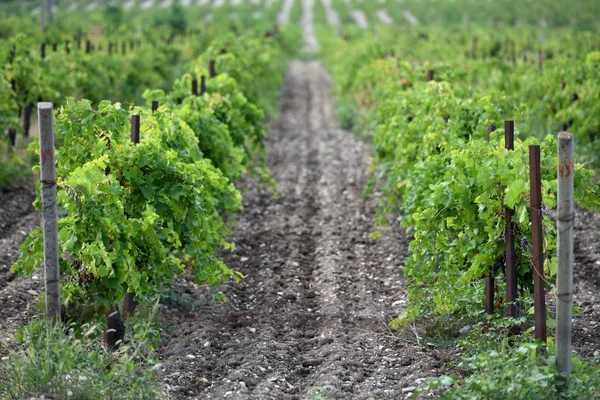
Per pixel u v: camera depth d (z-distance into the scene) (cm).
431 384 769
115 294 909
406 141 1409
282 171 2070
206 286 1227
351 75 2998
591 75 1950
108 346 909
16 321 1057
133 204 970
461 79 2134
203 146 1351
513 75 2530
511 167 915
